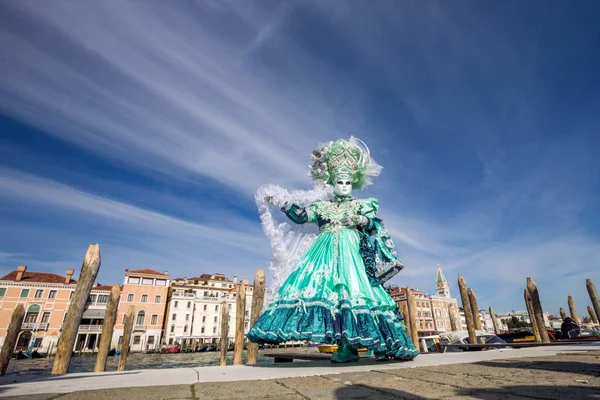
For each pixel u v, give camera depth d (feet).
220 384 7.35
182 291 171.53
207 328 166.61
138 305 154.30
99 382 7.74
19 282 137.69
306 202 16.33
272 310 12.64
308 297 12.39
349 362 12.46
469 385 6.36
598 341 23.66
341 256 13.69
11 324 30.22
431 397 5.41
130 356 129.39
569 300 80.33
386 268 14.16
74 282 149.89
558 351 14.01
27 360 111.45
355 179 18.06
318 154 18.24
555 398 4.84
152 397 5.97
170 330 158.20
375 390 6.26
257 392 6.36
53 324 137.28
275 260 15.40
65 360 22.94
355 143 18.29
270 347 125.39
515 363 9.60
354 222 14.75
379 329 12.08
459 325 240.12
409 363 11.16
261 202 15.87
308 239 16.33
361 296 12.63
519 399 4.96
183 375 8.85
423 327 214.28
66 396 6.08
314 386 6.89
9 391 6.73
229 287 197.26
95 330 142.82
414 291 230.07
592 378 6.47
